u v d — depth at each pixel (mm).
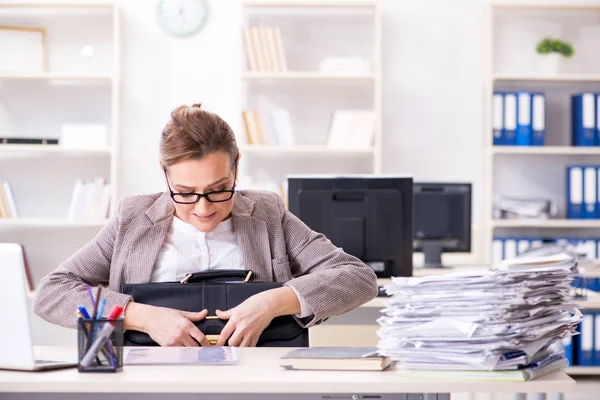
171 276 2166
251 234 2199
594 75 5207
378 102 5156
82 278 2150
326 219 3391
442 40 5434
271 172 5402
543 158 5453
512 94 5227
